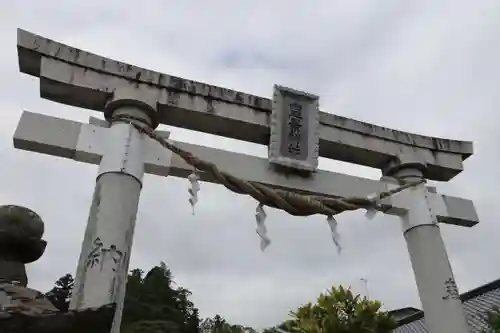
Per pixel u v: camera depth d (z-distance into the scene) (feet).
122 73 30.53
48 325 8.08
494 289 67.92
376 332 43.55
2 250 9.93
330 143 34.65
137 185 27.35
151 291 121.80
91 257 23.88
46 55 29.01
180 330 107.65
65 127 27.84
